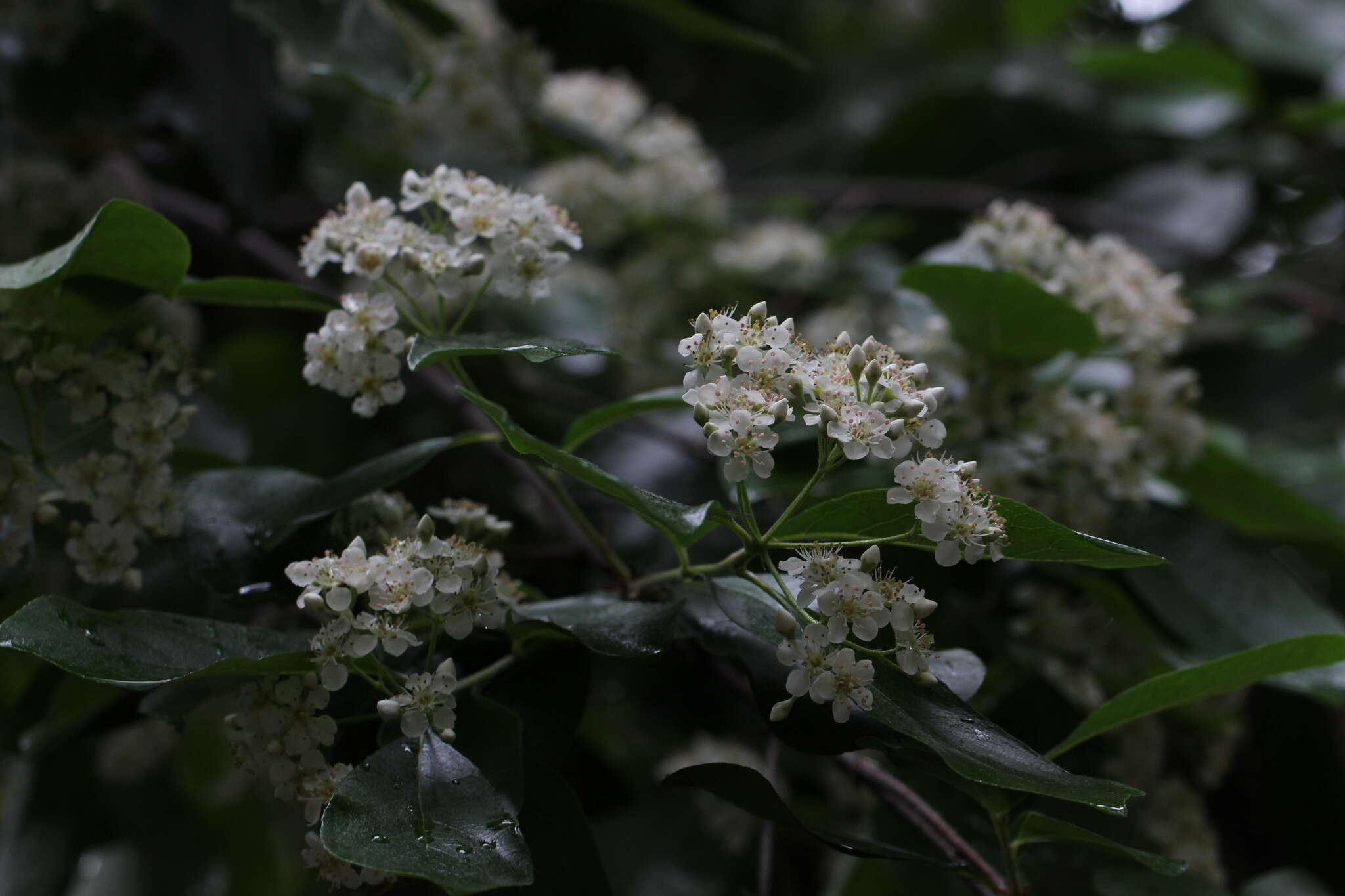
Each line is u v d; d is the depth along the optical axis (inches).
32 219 30.5
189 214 33.9
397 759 23.3
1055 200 46.9
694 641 26.2
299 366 39.8
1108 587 27.8
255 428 38.2
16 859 39.2
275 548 25.2
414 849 22.6
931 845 26.1
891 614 23.3
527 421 35.6
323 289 33.0
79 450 26.4
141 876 40.3
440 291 24.9
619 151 39.2
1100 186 55.0
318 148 40.7
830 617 23.2
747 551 23.8
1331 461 35.9
